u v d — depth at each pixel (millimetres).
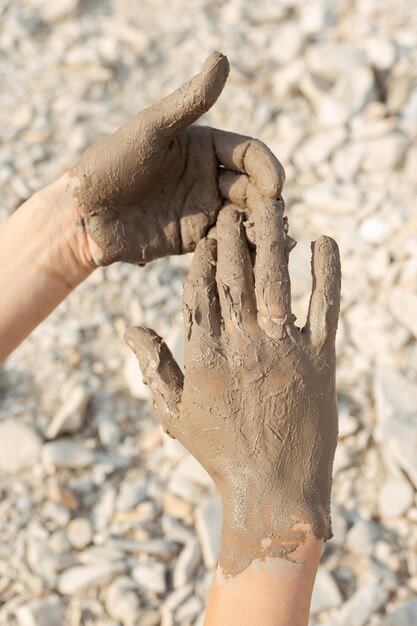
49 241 1491
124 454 2533
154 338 1374
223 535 1211
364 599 2164
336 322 1286
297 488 1200
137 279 2939
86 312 2863
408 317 2703
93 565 2279
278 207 1316
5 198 3174
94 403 2645
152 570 2262
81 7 3979
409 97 3359
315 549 1182
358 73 3371
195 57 3691
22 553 2320
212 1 3969
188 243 1500
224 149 1445
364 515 2355
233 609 1155
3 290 1494
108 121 3471
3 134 3416
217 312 1287
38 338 2801
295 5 3867
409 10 3715
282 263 1261
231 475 1216
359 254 2934
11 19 3893
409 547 2293
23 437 2521
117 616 2203
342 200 3055
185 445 1283
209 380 1235
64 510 2396
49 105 3543
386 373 2596
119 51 3736
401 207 3023
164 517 2385
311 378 1239
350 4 3783
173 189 1486
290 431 1218
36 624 2172
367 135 3227
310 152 3242
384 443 2451
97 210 1476
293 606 1146
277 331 1245
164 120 1378
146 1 4008
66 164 3311
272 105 3445
